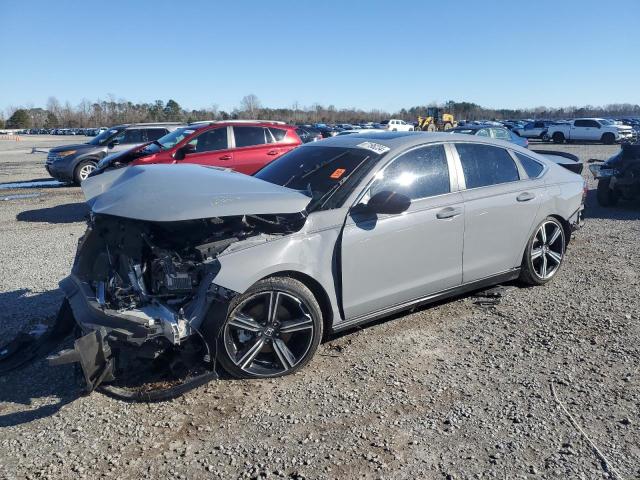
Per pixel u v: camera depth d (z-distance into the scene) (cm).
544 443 306
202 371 365
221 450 304
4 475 286
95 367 335
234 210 352
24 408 349
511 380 375
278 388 368
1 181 1766
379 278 419
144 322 340
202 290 353
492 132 1698
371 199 404
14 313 509
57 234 870
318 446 306
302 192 412
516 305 508
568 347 423
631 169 993
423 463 291
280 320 381
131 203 359
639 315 481
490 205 482
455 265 466
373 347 427
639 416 330
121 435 319
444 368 393
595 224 877
